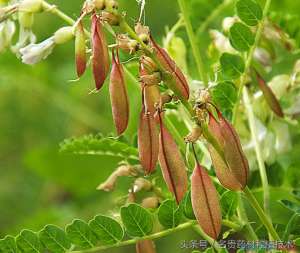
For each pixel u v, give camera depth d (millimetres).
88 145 416
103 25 320
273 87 414
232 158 321
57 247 359
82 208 670
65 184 667
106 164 650
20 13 393
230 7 469
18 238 358
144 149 320
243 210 372
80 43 323
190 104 322
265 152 417
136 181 380
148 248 359
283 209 421
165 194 394
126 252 667
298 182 423
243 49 388
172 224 357
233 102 391
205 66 446
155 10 679
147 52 315
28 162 667
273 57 428
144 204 378
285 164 452
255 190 422
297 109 413
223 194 360
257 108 412
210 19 469
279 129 418
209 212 323
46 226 357
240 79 393
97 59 314
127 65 422
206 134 321
